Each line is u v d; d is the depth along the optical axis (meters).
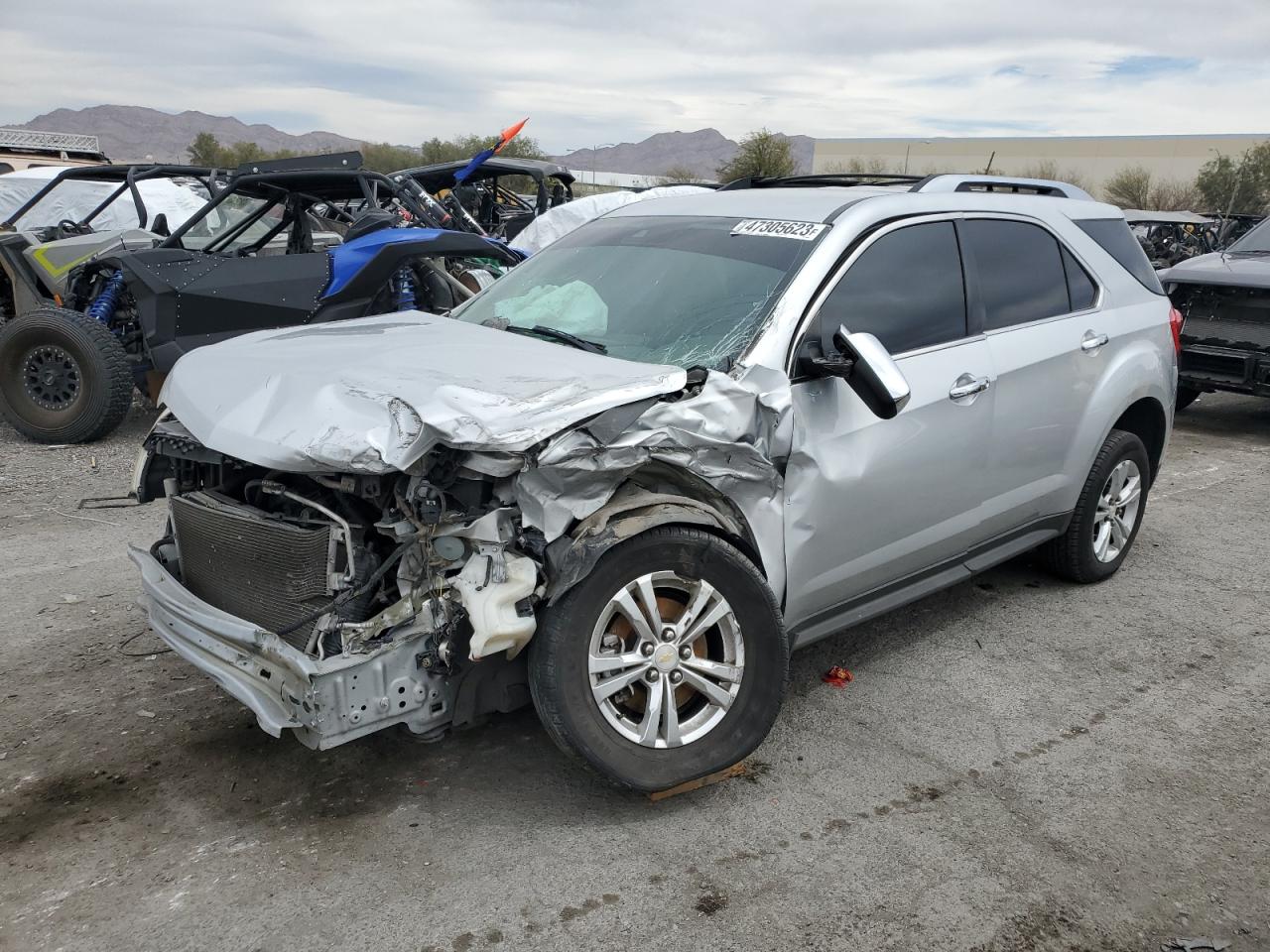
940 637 4.49
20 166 17.39
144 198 11.17
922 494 3.74
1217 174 46.03
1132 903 2.75
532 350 3.32
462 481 2.76
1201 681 4.12
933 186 4.24
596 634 2.90
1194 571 5.40
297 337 3.62
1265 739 3.67
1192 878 2.86
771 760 3.43
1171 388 5.11
